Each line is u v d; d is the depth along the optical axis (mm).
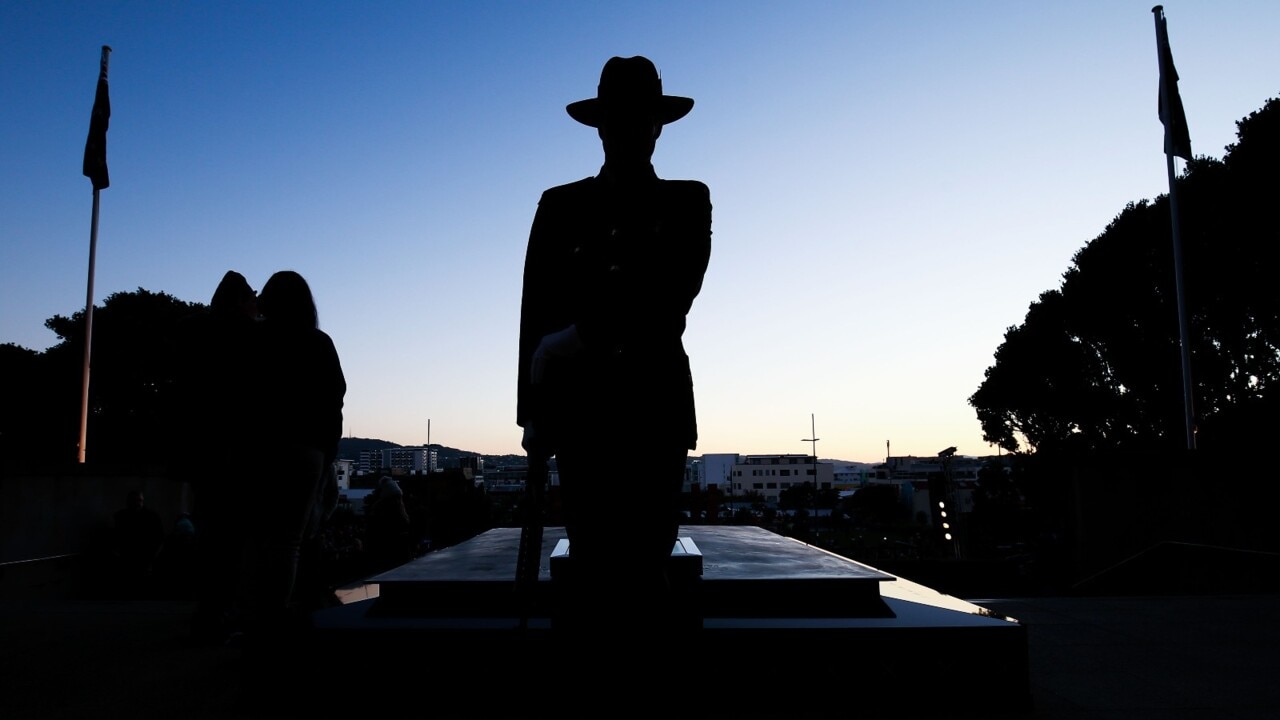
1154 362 30672
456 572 3520
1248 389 28328
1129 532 14188
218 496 4367
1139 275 30688
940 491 25359
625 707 1630
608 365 1672
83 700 3094
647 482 1672
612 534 1659
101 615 5207
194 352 4602
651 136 1842
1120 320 31547
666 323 1719
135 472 11867
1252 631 4391
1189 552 13164
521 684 2812
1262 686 3197
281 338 4012
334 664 2854
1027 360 36812
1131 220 31672
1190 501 13484
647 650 1645
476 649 2822
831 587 3178
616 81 1822
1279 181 25797
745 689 2791
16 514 9242
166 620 5004
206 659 3871
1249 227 26922
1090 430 34656
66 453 30250
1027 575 20547
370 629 2871
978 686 2803
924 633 2818
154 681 3412
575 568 1694
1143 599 5641
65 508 10156
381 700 2826
